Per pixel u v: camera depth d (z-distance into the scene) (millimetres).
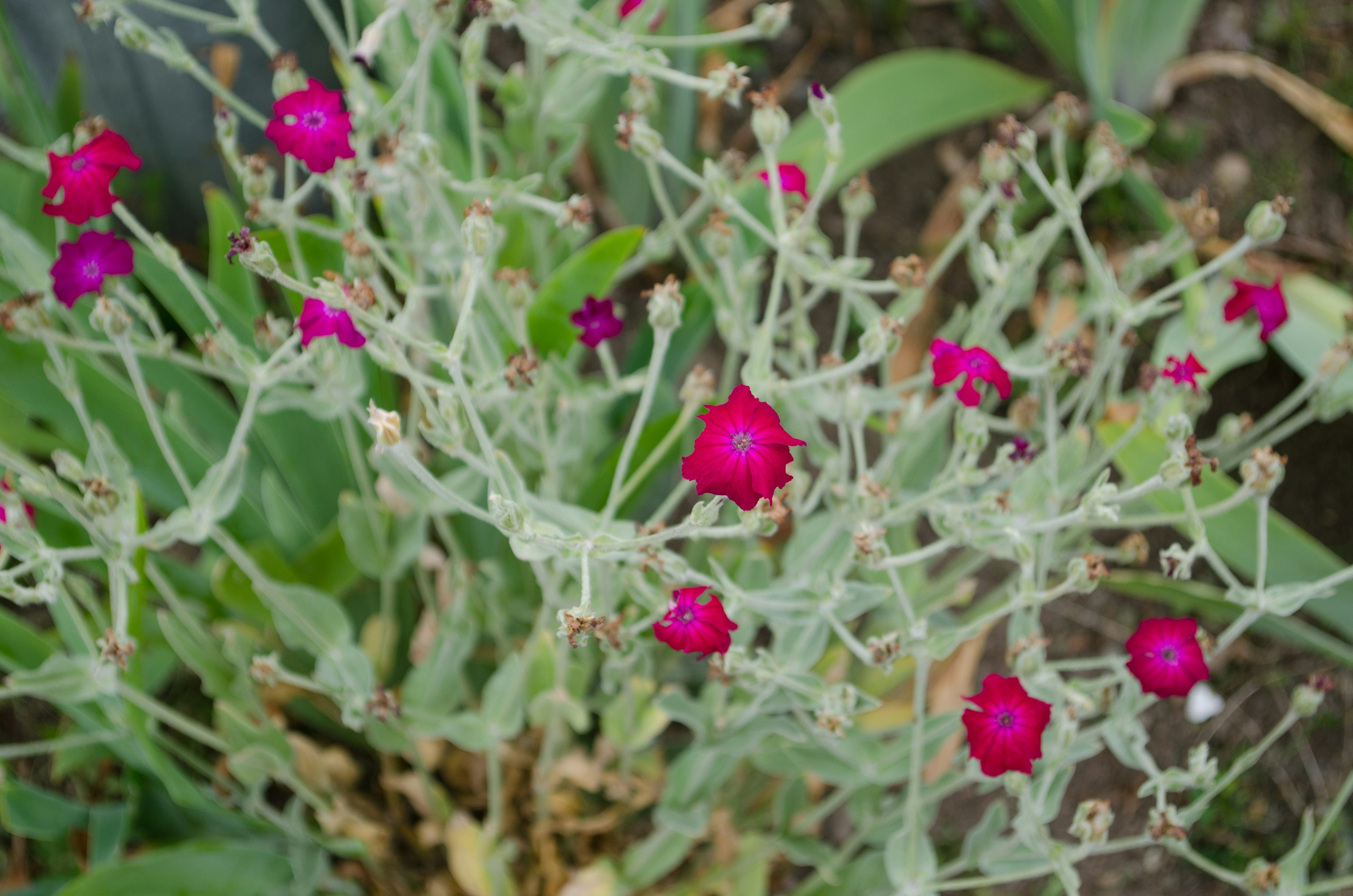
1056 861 629
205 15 648
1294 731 842
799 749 676
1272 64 1009
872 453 892
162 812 731
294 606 660
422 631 775
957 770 694
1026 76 946
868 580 716
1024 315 923
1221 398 901
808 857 723
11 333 605
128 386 685
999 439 886
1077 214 659
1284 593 621
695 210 696
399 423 548
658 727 693
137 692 646
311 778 733
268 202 639
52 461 796
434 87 773
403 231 710
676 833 712
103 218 766
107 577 713
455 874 728
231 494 629
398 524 695
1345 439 892
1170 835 638
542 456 672
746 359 918
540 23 666
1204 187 955
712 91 643
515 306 645
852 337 919
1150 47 921
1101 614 871
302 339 608
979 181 921
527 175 761
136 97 801
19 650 684
